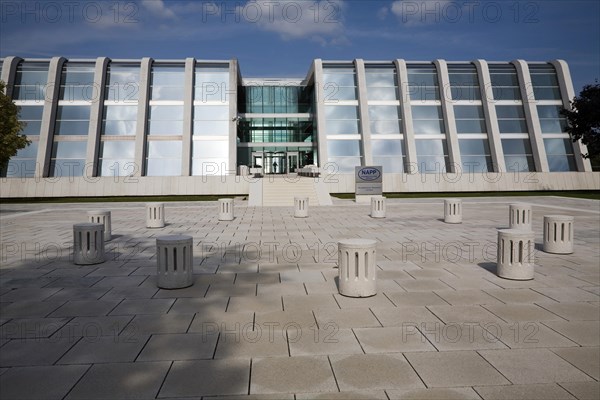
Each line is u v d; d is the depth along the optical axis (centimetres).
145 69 4697
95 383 504
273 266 1101
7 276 1002
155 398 472
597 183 4550
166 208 2862
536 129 4738
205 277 989
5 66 4559
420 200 3319
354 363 551
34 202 3503
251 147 5378
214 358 567
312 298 827
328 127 4759
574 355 570
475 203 3112
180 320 710
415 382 502
